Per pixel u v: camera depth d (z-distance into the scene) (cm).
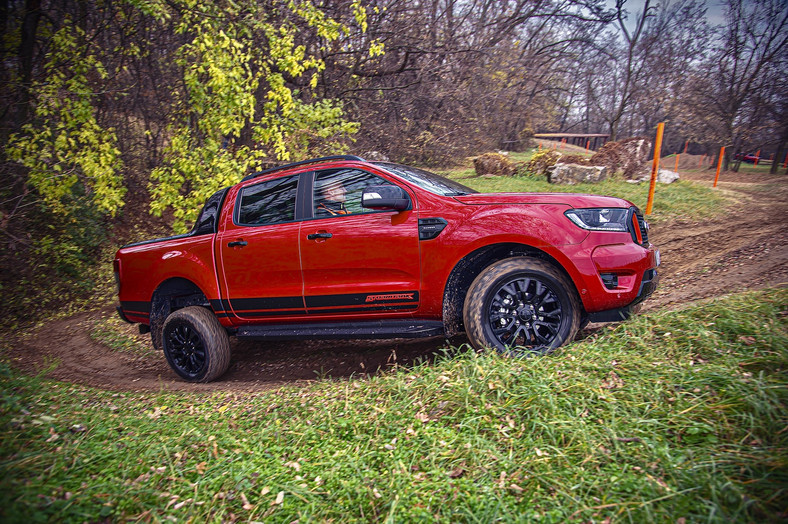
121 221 1241
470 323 376
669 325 359
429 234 396
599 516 202
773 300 371
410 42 1370
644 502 203
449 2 1647
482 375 323
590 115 5394
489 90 1658
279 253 442
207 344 475
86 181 863
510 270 369
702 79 3075
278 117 893
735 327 336
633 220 384
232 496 245
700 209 1098
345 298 425
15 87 895
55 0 992
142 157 1270
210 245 477
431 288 400
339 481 249
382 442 282
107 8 1019
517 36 2380
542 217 376
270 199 465
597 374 311
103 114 1144
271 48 890
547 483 226
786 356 287
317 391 377
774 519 185
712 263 666
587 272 363
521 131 3003
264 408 359
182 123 843
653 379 293
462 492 229
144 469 269
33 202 947
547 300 373
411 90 1409
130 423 342
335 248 421
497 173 1680
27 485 231
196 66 809
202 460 283
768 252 666
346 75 1313
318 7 1166
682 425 250
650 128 4616
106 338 719
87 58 877
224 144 945
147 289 512
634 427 256
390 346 512
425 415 301
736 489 201
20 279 937
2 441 279
